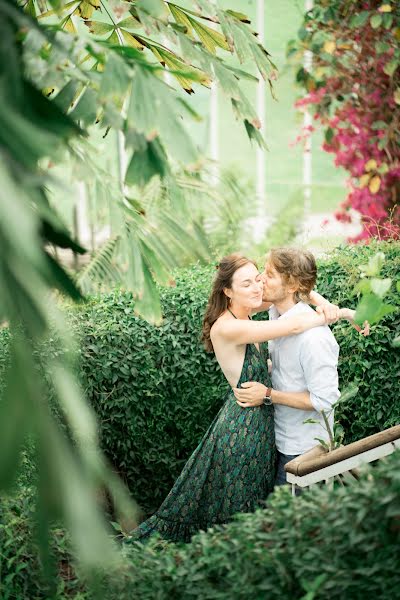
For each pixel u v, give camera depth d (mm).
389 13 6023
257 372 3312
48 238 1729
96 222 2465
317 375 3201
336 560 1892
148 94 1938
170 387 4160
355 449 2541
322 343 3205
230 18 2998
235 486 3326
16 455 1216
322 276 4246
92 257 3031
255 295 3270
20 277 1226
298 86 6590
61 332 1401
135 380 4078
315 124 8047
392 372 3959
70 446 1279
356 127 6547
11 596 2467
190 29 3129
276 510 2111
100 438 4078
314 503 2061
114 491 1308
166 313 4180
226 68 2732
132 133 1973
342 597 1877
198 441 4254
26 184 1417
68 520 1188
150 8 2221
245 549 2039
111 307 4215
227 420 3348
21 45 2055
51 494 1198
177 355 4102
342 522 1890
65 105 2164
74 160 2361
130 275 2492
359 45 6285
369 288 2273
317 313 3250
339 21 6246
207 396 4176
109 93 1923
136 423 4125
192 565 2107
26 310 1235
